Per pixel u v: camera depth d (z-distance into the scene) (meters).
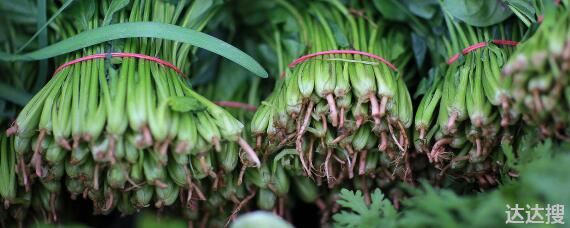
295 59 0.94
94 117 0.84
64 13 0.94
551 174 0.78
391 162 0.91
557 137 0.84
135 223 1.01
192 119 0.86
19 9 0.97
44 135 0.86
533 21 0.88
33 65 0.98
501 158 0.88
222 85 0.99
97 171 0.86
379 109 0.87
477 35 0.92
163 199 0.88
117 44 0.89
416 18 0.98
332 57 0.91
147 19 0.92
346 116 0.89
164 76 0.88
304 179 0.95
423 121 0.89
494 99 0.85
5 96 0.95
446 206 0.80
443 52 0.95
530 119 0.83
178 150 0.85
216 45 0.89
